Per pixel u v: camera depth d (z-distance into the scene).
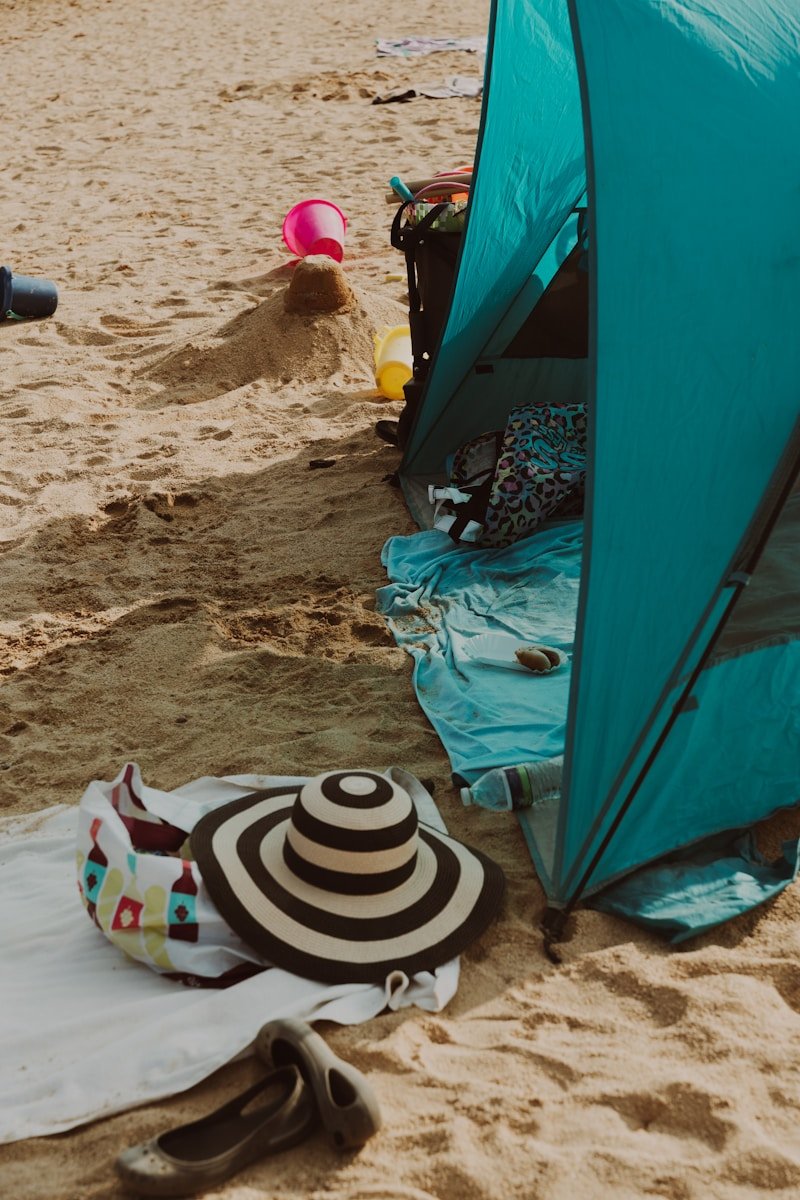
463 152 12.23
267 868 2.89
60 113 15.41
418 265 5.64
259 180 11.85
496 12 4.34
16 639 4.68
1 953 2.92
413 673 4.23
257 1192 2.26
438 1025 2.65
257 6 22.44
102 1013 2.66
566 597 4.67
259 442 6.54
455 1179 2.26
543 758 3.60
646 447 2.99
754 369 2.98
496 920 3.01
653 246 3.04
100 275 9.34
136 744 3.90
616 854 3.09
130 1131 2.40
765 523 2.92
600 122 3.08
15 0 24.25
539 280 5.51
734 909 2.98
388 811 2.83
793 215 3.03
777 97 3.14
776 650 3.11
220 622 4.70
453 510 5.27
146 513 5.74
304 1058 2.40
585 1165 2.28
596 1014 2.69
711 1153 2.31
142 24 21.33
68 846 3.34
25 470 6.31
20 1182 2.29
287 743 3.83
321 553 5.28
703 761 3.17
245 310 8.05
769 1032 2.61
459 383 5.70
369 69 16.36
